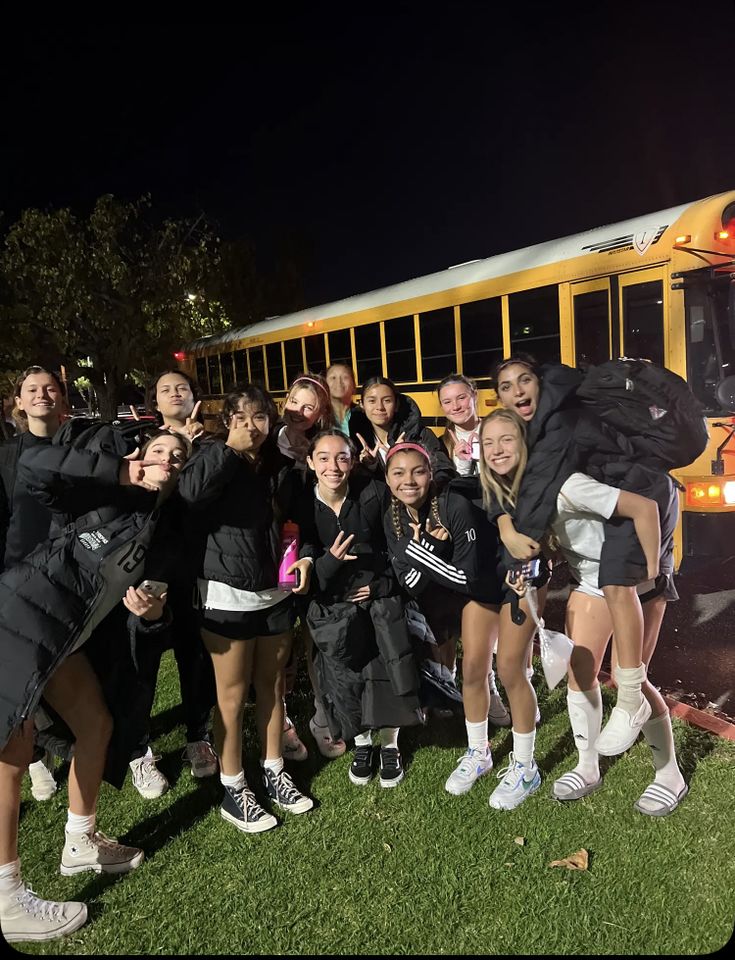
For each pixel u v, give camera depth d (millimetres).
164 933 2402
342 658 3000
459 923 2355
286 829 2922
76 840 2697
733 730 3279
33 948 2383
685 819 2760
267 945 2320
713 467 4961
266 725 3072
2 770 2408
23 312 20891
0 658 2322
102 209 19812
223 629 2822
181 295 21688
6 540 3105
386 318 8945
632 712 2689
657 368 2689
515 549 2682
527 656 2914
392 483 2906
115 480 2438
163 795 3242
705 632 4781
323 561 2916
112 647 2754
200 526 2805
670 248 5375
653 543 2539
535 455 2635
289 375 11648
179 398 3521
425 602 3260
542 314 6727
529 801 2973
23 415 3410
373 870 2631
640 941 2229
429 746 3504
